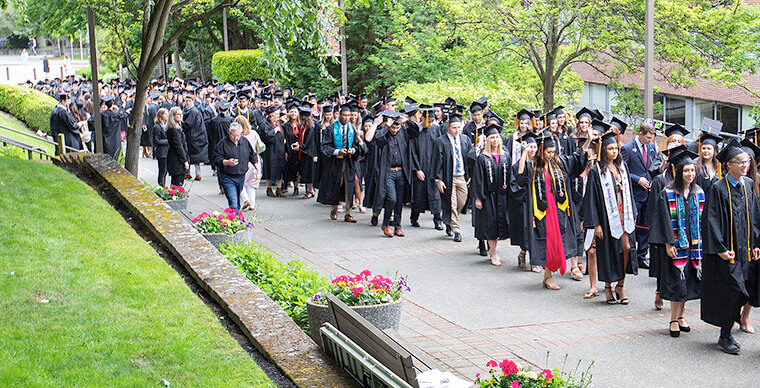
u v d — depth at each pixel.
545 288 11.38
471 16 23.47
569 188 11.50
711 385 7.84
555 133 14.66
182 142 16.36
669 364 8.41
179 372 6.51
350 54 32.78
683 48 20.69
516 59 24.78
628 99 23.69
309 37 13.47
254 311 7.70
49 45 103.00
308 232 15.00
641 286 11.54
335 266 12.41
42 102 28.44
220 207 17.05
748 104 25.06
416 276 11.94
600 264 10.50
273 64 13.59
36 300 7.56
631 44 21.80
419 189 15.18
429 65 28.58
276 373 6.74
